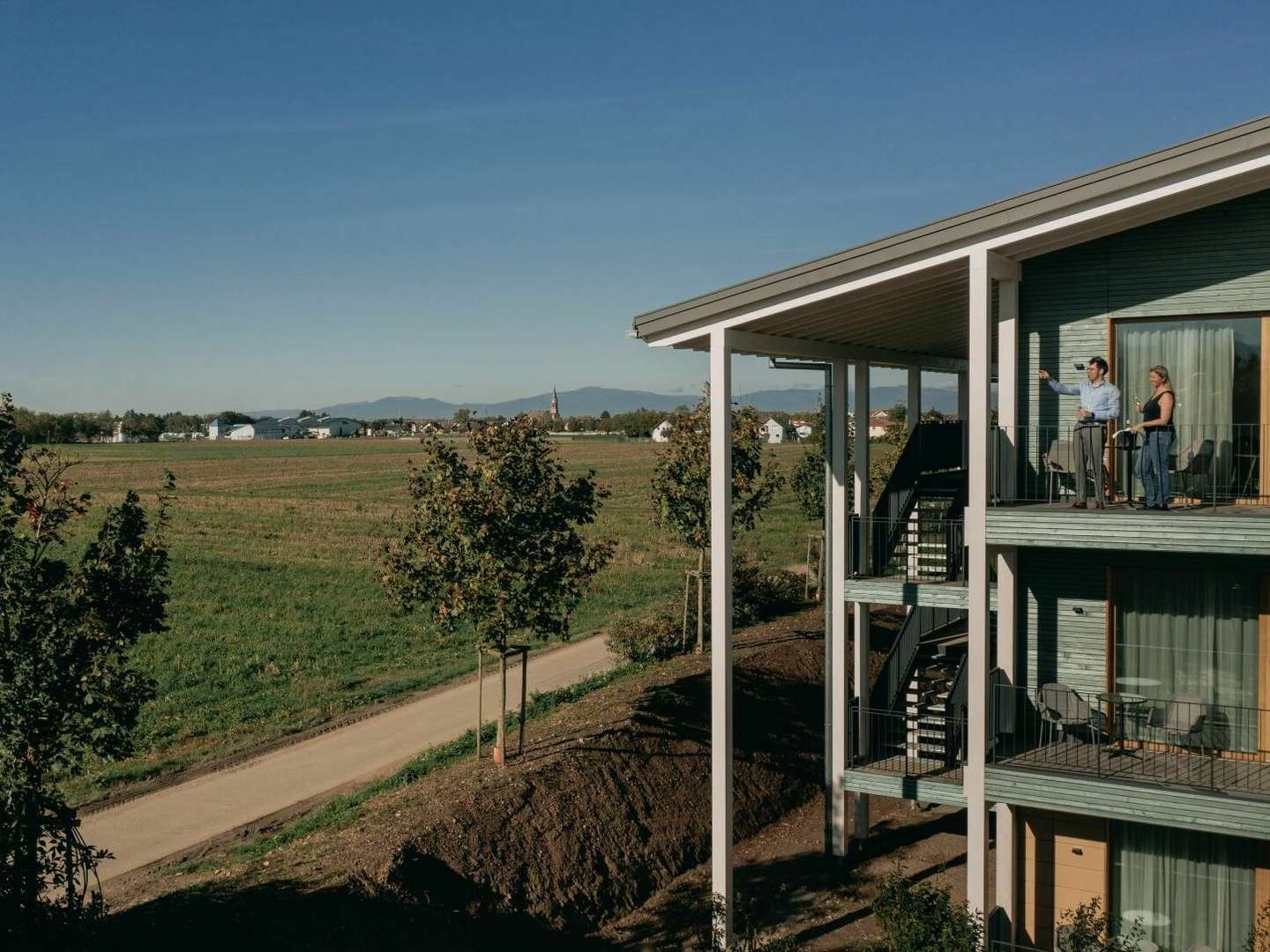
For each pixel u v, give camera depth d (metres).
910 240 11.38
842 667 15.36
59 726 10.95
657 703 19.62
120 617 11.48
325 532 51.56
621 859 15.45
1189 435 12.01
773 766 19.39
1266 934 11.35
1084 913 11.87
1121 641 12.31
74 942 10.75
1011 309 12.30
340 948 11.75
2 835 10.43
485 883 13.85
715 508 12.60
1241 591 11.69
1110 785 10.83
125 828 16.72
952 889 15.09
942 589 13.84
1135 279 12.19
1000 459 12.04
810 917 14.41
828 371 15.45
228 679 25.48
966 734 13.65
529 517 16.69
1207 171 10.17
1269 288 11.58
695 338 12.91
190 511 60.81
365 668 26.73
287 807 17.36
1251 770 11.20
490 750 18.25
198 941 11.24
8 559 11.12
